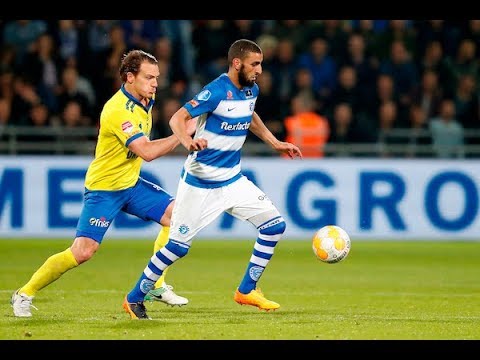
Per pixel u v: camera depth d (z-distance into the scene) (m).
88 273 41.97
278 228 30.14
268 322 28.86
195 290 37.12
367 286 38.88
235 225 56.66
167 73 62.44
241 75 28.81
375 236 56.66
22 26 64.75
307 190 56.41
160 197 32.06
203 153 29.08
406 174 56.66
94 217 29.88
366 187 56.53
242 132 29.47
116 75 61.22
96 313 30.39
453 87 64.75
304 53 64.94
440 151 58.94
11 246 51.84
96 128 58.38
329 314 30.78
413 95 62.91
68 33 62.38
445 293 36.75
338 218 56.50
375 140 60.38
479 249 53.59
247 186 29.98
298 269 45.03
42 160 55.16
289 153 31.75
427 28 66.06
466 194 56.97
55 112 60.16
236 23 64.69
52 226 55.31
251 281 30.55
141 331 26.97
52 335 26.19
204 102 28.39
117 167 29.95
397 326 28.25
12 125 58.88
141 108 29.47
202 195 29.22
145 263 45.97
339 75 62.78
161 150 28.58
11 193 54.97
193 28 64.50
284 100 60.97
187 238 29.16
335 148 58.59
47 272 29.30
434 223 56.94
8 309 31.00
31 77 60.59
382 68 62.94
